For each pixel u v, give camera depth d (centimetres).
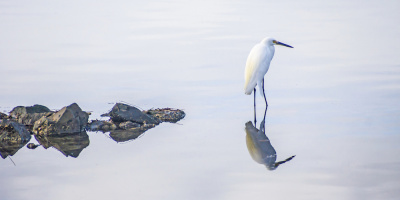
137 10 3116
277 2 3356
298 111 1507
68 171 1141
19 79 1859
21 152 1256
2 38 2441
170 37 2452
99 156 1225
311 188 1041
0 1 3400
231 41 2352
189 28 2634
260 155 1212
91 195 1024
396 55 2072
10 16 2930
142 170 1140
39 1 3394
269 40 1612
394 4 3225
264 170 1132
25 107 1481
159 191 1038
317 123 1406
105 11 3083
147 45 2314
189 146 1277
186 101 1622
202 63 2025
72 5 3269
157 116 1495
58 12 3050
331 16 2888
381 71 1866
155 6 3241
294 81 1794
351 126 1370
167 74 1897
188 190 1041
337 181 1065
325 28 2588
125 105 1487
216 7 3200
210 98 1647
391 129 1338
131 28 2652
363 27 2591
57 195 1027
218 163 1172
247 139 1314
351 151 1211
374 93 1633
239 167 1148
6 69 1975
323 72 1881
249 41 2344
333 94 1641
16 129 1340
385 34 2433
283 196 1009
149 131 1394
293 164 1156
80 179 1100
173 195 1020
